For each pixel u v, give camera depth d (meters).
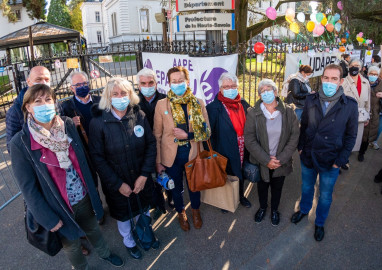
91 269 2.46
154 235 2.71
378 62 6.61
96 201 2.11
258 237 2.79
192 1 3.33
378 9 10.49
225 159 2.68
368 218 2.98
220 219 3.09
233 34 8.90
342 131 2.41
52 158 1.79
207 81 3.42
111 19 35.25
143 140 2.35
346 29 8.94
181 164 2.76
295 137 2.66
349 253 2.52
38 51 17.08
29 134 1.73
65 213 1.89
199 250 2.64
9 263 2.57
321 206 2.68
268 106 2.66
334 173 2.55
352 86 3.76
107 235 2.92
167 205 3.41
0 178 4.20
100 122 2.20
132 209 2.44
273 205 2.92
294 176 4.02
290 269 2.40
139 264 2.50
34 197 1.74
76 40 11.06
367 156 4.58
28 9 14.61
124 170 2.29
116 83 2.14
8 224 3.14
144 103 2.94
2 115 8.05
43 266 2.52
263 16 14.63
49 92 1.71
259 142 2.74
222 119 2.81
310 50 4.95
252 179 2.81
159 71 4.83
